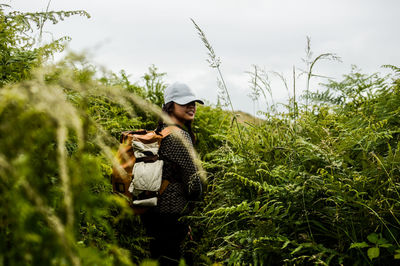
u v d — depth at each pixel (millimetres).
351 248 1650
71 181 660
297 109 2617
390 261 1561
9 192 586
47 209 621
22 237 581
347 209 1794
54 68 823
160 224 2107
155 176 1916
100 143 807
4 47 1431
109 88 793
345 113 2672
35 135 617
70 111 616
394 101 2227
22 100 604
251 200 2145
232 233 2053
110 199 802
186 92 2389
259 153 2439
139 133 2111
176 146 2059
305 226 1854
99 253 830
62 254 619
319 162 2021
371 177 1757
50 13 1546
